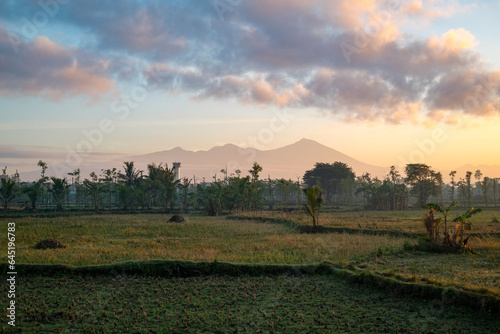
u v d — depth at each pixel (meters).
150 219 49.72
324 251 22.27
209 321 11.55
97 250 22.64
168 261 17.44
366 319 11.62
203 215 60.94
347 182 103.56
